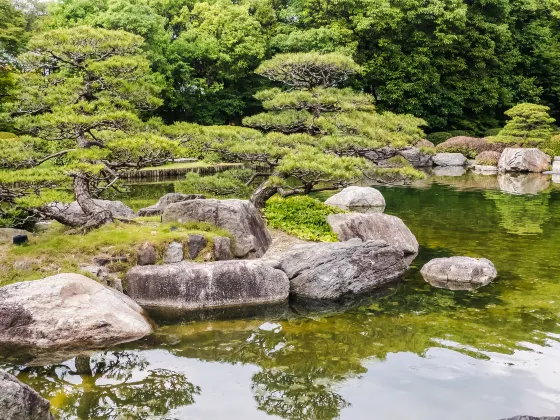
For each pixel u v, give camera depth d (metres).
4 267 8.95
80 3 31.05
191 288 9.00
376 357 7.02
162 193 21.67
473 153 35.41
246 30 36.72
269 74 15.05
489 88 40.59
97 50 11.89
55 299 7.71
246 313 8.71
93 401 5.94
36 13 35.62
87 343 7.42
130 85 11.97
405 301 9.22
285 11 39.34
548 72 44.97
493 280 10.28
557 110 46.88
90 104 11.28
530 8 43.62
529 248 12.69
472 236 14.05
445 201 20.03
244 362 6.93
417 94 37.84
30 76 11.95
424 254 12.30
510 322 8.15
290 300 9.39
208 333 7.88
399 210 18.12
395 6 37.41
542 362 6.80
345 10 37.28
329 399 5.97
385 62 37.72
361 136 12.91
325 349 7.30
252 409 5.79
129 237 10.00
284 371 6.66
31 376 6.51
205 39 35.69
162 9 38.56
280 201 14.41
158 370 6.70
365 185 24.98
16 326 7.48
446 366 6.72
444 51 39.41
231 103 37.72
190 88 36.69
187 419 5.59
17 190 10.08
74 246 9.62
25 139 11.29
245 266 9.34
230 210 11.00
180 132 12.60
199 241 10.14
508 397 5.96
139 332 7.73
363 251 10.25
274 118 13.77
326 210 14.20
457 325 8.06
